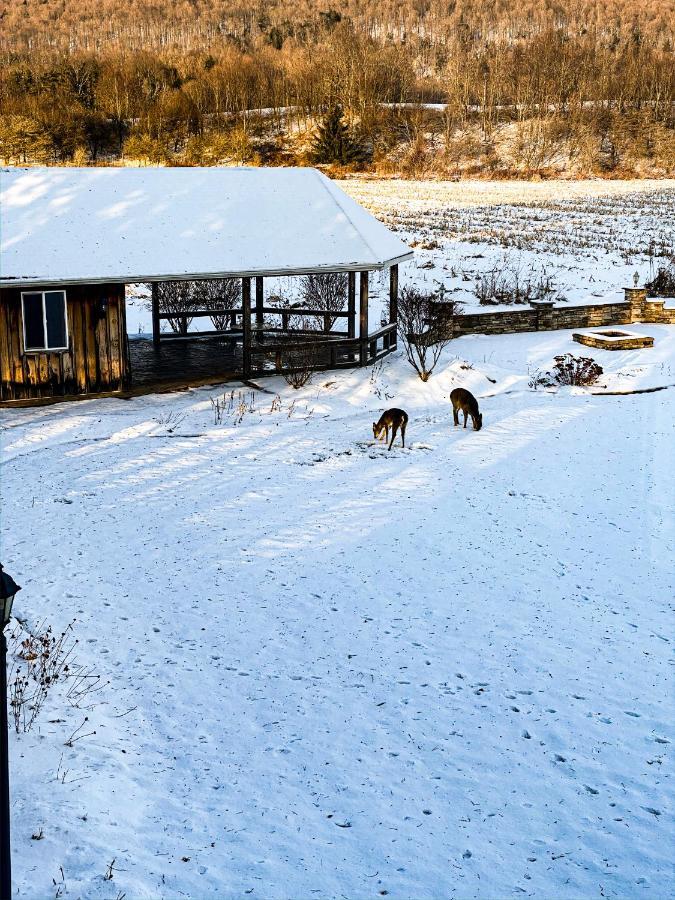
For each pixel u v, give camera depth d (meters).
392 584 11.23
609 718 8.49
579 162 71.06
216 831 6.76
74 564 11.36
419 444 16.86
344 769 7.63
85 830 6.55
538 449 16.73
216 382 19.77
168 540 12.25
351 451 16.33
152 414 17.69
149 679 8.88
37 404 17.83
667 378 22.14
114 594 10.63
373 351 21.31
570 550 12.38
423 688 8.95
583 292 31.91
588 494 14.49
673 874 6.46
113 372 18.41
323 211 20.50
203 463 15.39
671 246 40.66
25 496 13.60
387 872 6.42
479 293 30.48
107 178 19.64
